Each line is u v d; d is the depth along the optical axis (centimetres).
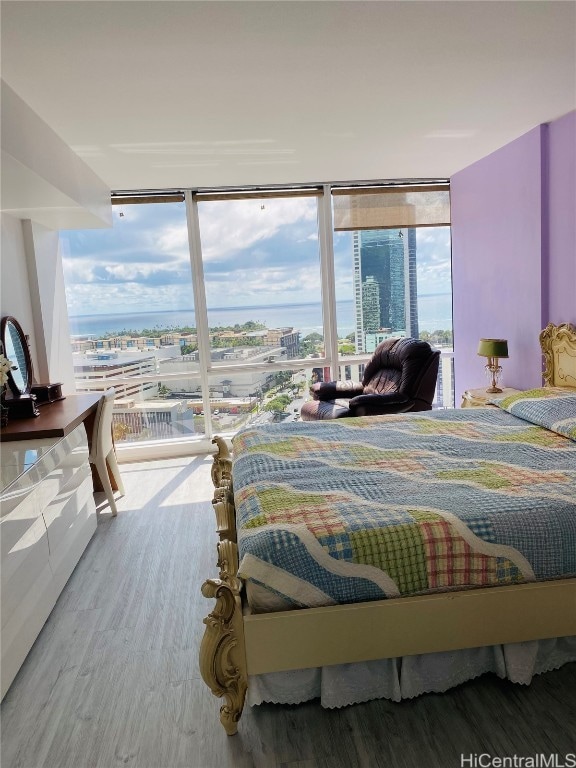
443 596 181
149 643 235
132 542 342
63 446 292
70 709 197
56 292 465
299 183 527
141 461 529
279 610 179
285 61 259
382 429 318
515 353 452
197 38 231
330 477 237
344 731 180
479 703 188
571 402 310
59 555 279
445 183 553
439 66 277
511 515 190
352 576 180
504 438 288
